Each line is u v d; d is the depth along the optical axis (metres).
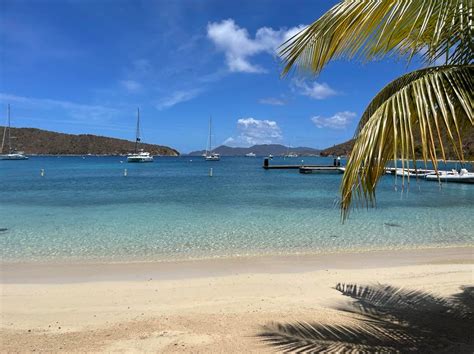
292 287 6.82
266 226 14.04
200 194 25.92
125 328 4.98
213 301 6.09
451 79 2.67
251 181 38.88
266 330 4.77
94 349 4.35
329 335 4.51
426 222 14.80
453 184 32.56
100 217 16.23
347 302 5.89
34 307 5.88
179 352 4.23
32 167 73.19
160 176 47.47
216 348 4.31
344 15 2.98
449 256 9.45
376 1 2.89
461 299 5.82
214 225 14.27
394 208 18.77
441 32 3.09
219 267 8.44
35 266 8.64
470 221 15.03
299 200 22.30
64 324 5.16
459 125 3.14
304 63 3.39
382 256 9.49
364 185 2.70
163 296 6.39
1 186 32.38
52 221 15.26
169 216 16.48
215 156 113.81
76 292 6.63
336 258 9.27
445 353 3.92
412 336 4.39
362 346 4.14
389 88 3.13
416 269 7.98
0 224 14.56
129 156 96.56
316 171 53.66
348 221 15.06
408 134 2.47
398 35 3.23
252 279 7.36
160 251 10.30
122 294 6.51
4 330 4.96
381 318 5.09
